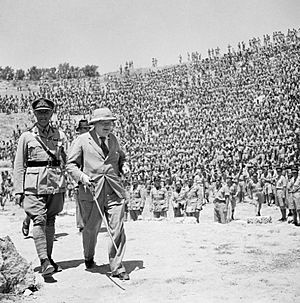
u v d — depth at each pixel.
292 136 45.12
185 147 51.50
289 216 18.31
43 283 6.00
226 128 56.62
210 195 32.12
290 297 5.09
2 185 33.12
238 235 9.37
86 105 75.19
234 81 75.00
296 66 71.25
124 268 6.11
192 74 85.31
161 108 70.81
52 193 6.34
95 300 5.26
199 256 7.34
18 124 68.69
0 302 5.17
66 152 6.65
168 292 5.39
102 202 6.25
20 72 106.88
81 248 8.45
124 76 95.75
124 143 55.47
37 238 6.21
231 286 5.58
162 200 18.09
